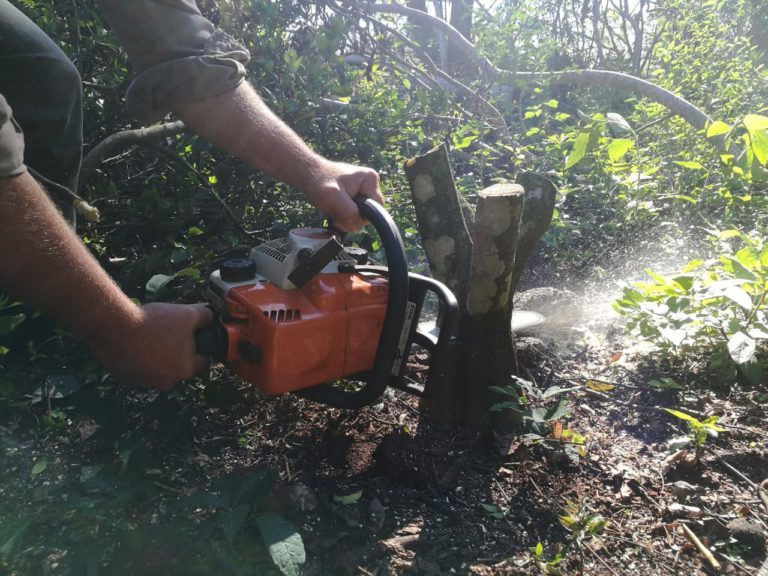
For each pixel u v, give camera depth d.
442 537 1.70
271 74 3.47
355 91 4.00
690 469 1.97
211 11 3.51
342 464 1.97
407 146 4.32
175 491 1.79
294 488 1.82
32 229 1.29
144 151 3.31
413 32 7.09
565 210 4.37
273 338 1.58
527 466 1.97
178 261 2.62
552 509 1.80
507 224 1.91
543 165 4.61
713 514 1.77
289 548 1.44
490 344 2.07
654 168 4.04
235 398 1.97
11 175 1.25
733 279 2.41
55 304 1.40
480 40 6.13
